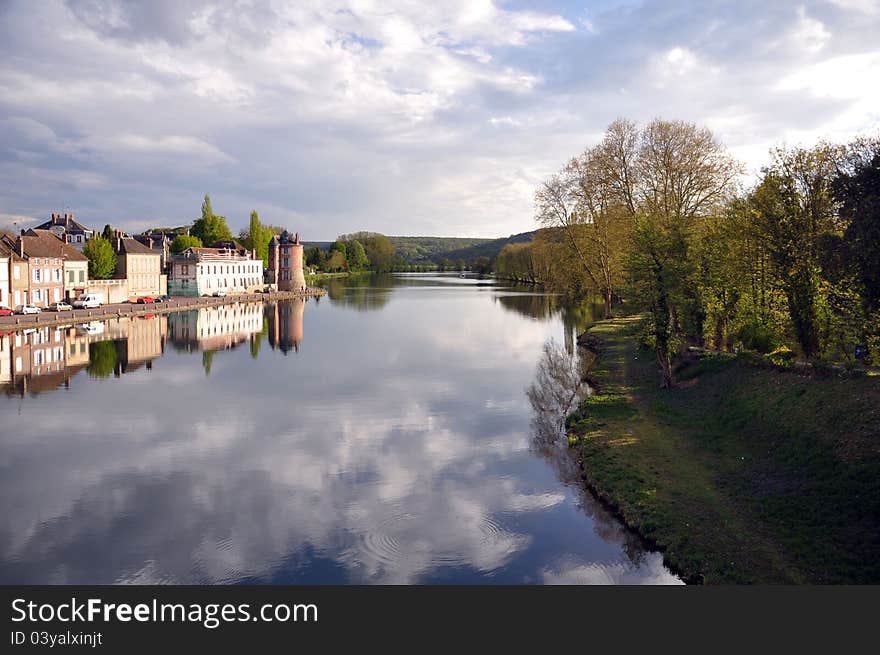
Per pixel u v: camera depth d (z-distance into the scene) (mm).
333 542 18016
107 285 92562
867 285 19391
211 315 85375
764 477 19438
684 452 22953
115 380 41594
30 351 51531
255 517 19781
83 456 25719
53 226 110812
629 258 34688
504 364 47062
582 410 30281
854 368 22812
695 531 16812
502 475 23141
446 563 16656
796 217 28453
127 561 17016
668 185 49875
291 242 140875
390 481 22797
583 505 20078
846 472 17562
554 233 60844
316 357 51250
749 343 31766
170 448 26828
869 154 22281
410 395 36938
